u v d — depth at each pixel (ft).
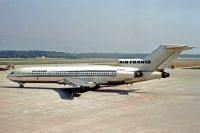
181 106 117.70
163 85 202.59
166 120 92.48
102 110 108.17
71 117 96.02
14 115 98.99
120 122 89.30
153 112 105.09
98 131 78.79
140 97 142.20
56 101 128.06
